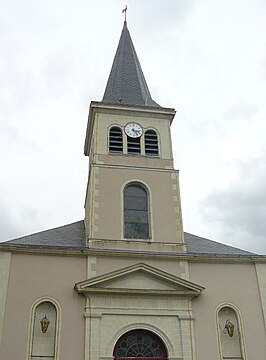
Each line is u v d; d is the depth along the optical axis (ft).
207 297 54.95
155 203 61.72
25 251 53.47
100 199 60.44
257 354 52.49
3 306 49.88
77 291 51.98
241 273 57.36
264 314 55.01
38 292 51.60
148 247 57.62
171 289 53.88
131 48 85.20
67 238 59.16
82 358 48.93
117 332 50.93
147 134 68.28
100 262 54.70
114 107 68.59
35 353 48.65
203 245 61.67
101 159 64.18
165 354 51.34
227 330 53.16
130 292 52.49
